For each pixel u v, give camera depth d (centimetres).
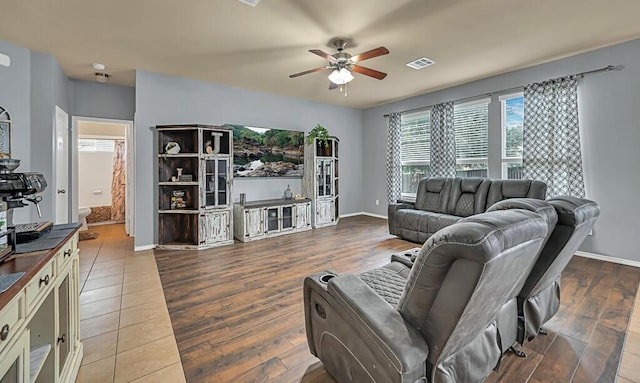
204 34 316
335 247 443
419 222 462
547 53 381
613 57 361
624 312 242
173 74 448
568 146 391
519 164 459
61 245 139
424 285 120
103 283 307
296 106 611
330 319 154
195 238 445
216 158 454
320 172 596
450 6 268
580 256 395
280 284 304
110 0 253
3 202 119
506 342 174
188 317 238
